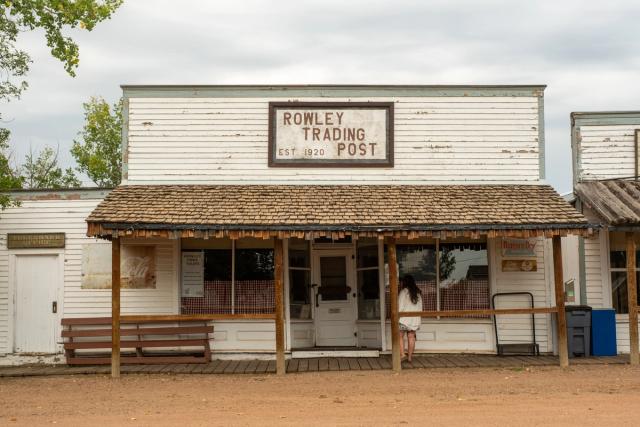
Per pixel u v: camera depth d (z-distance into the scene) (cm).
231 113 1719
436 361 1606
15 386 1402
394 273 1499
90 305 1719
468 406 1122
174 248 1719
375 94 1725
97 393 1302
